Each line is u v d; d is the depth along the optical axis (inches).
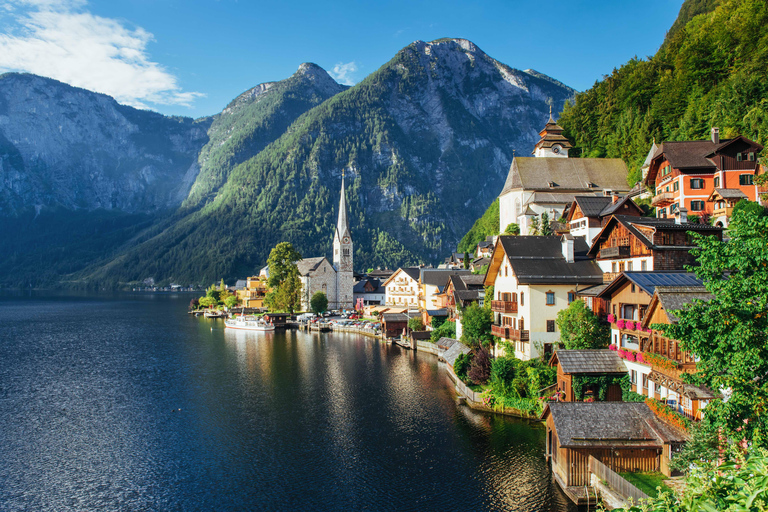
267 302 6948.8
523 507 1402.6
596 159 4840.1
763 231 891.4
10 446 2001.7
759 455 591.8
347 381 2979.8
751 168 2812.5
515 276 2396.7
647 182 3472.0
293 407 2464.3
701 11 6594.5
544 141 5644.7
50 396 2741.1
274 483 1644.9
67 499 1573.6
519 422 2084.2
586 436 1439.5
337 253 7726.4
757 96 3425.2
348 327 5521.7
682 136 3865.7
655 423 1441.9
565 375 1850.4
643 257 2005.4
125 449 1958.7
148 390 2849.4
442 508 1437.0
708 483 569.0
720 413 844.6
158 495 1588.3
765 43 3964.1
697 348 908.6
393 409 2369.6
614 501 1290.6
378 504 1482.5
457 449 1835.6
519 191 4704.7
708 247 933.8
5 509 1517.0
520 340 2348.7
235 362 3671.3
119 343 4719.5
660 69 5162.4
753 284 850.8
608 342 2046.0
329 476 1679.4
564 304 2329.0
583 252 2527.1
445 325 3937.0
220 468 1769.2
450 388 2714.1
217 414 2375.7
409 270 6067.9
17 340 4955.7
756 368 843.4
